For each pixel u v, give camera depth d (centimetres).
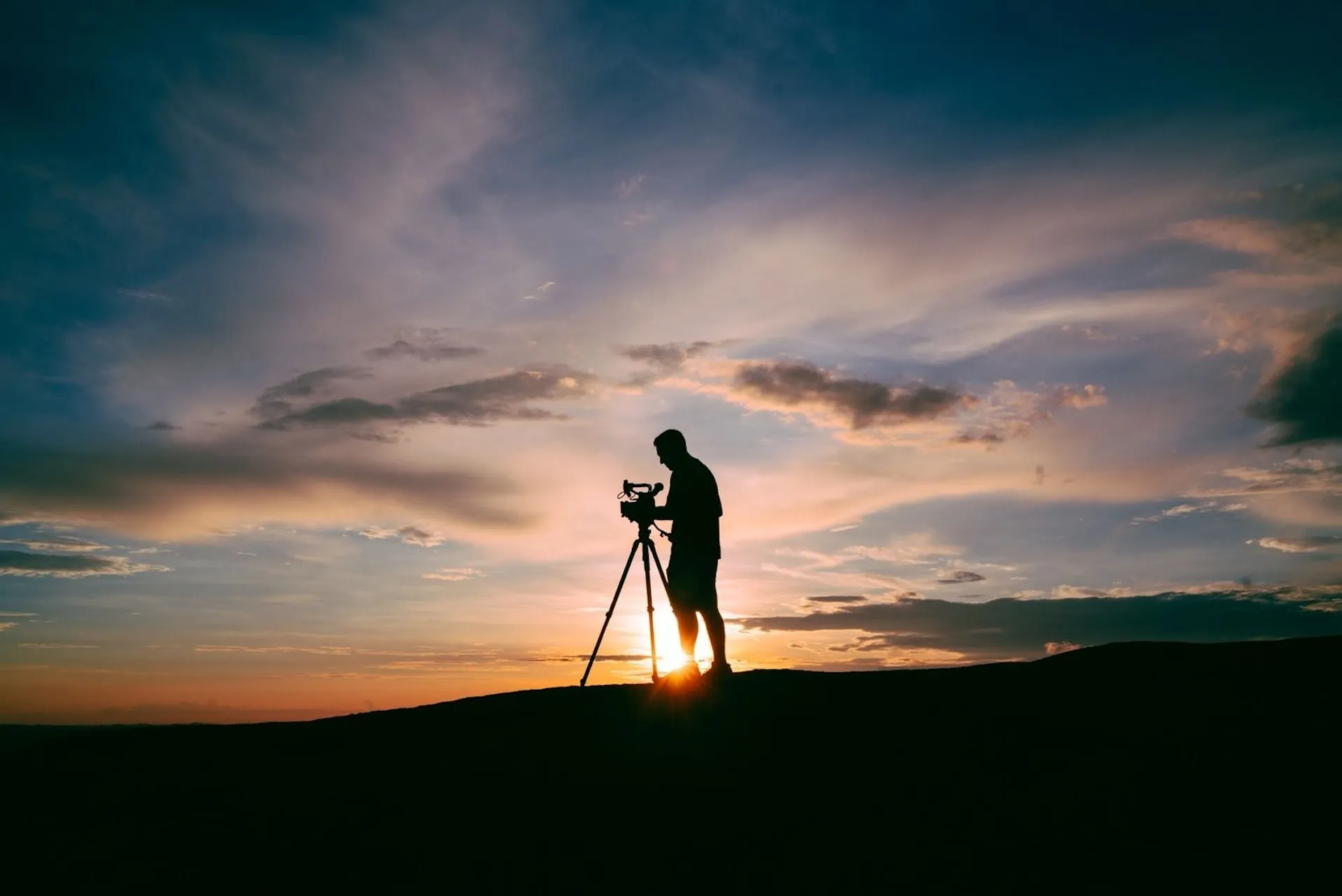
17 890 654
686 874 606
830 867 596
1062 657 948
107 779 843
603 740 831
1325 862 534
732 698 908
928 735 766
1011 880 559
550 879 616
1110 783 650
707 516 980
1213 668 841
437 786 762
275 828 716
